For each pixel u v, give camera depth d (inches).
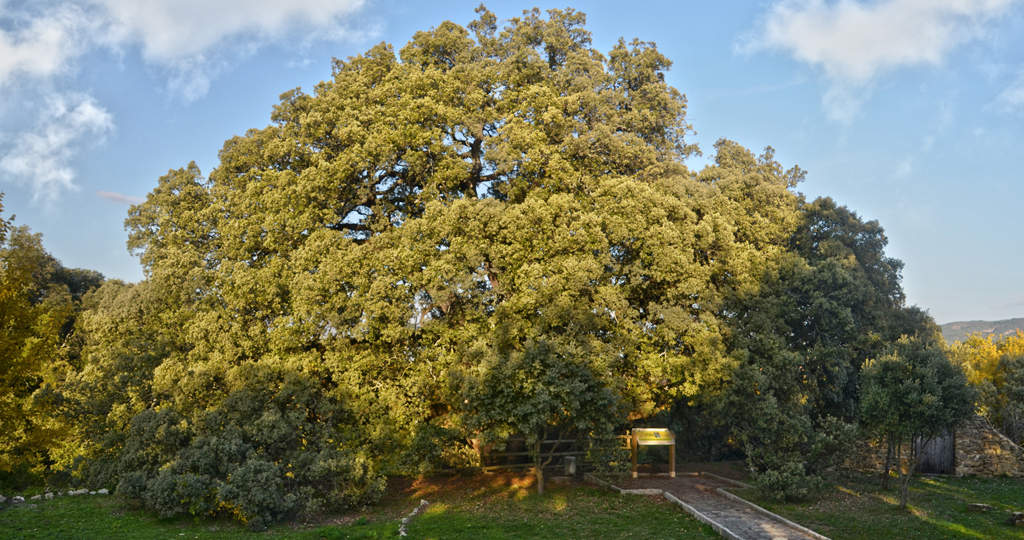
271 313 1048.2
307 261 1007.6
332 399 975.0
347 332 983.6
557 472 1080.2
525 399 874.1
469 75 1132.5
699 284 1037.8
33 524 690.8
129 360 1043.9
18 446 792.9
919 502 834.8
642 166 1151.6
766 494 872.9
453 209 993.5
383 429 914.1
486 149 1109.1
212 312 1035.9
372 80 1189.7
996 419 1277.1
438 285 983.0
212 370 964.0
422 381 972.6
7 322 703.1
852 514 777.6
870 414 797.9
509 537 693.3
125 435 943.7
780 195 1198.9
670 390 1048.2
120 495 787.4
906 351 797.2
